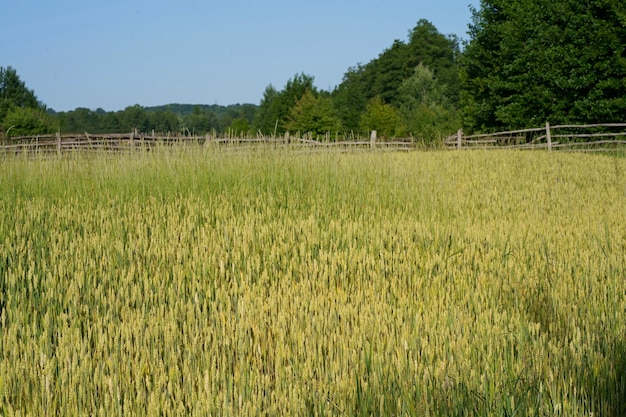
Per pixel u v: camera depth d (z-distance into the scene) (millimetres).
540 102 29531
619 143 20953
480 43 35625
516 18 32719
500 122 34344
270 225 6059
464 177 12375
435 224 6445
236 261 4828
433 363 2969
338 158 9398
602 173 13445
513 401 2520
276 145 9414
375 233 5926
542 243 5797
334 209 7480
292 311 3586
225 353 3057
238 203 7539
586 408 2625
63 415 2432
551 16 29719
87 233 6004
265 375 2812
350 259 4930
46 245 5305
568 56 28250
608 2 27594
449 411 2539
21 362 2797
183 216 6820
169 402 2482
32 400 2582
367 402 2564
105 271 4633
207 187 7898
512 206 8719
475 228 6484
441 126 52406
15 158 8508
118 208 6766
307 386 2668
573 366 2936
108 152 9180
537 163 15539
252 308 3594
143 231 5898
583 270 4859
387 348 3068
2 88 71125
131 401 2500
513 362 2969
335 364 2820
